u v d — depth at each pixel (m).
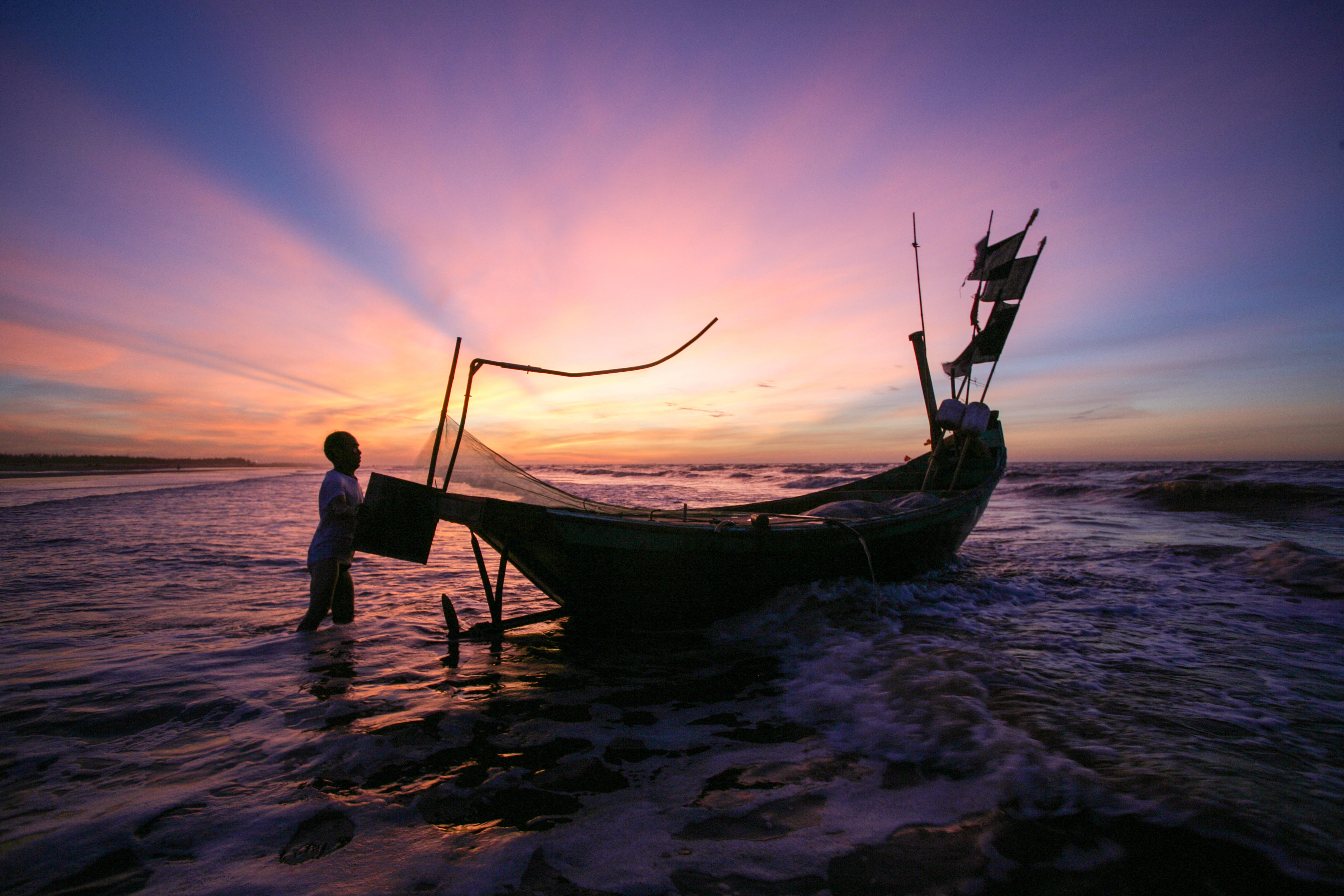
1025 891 1.81
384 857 2.03
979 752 2.73
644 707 3.49
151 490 29.02
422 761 2.79
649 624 5.09
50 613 5.61
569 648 4.76
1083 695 3.49
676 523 5.39
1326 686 3.67
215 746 2.92
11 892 1.83
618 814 2.32
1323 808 2.22
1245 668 4.02
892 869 1.93
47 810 2.32
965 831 2.14
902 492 9.58
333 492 5.00
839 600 5.62
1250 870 1.86
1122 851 1.99
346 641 4.81
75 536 11.24
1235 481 19.25
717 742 3.00
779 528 5.11
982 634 4.89
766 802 2.40
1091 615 5.55
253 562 8.36
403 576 7.91
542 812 2.34
